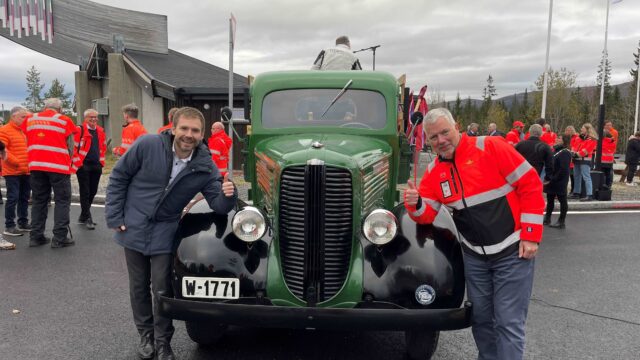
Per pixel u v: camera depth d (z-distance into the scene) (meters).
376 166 3.89
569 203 11.40
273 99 4.74
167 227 3.66
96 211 9.62
